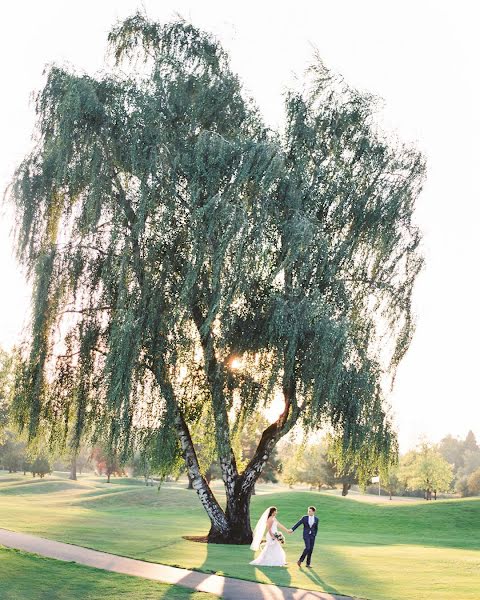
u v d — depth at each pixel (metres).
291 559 24.23
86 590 15.90
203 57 27.19
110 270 23.97
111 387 23.16
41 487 80.69
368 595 16.39
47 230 25.23
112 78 26.45
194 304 24.72
